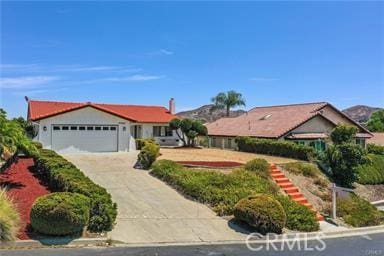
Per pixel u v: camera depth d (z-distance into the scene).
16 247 12.08
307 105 43.00
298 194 21.80
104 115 34.22
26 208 14.99
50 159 20.44
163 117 47.06
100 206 13.94
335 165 27.73
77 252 11.91
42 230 12.70
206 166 24.45
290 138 36.75
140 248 12.75
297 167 25.59
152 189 19.95
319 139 35.78
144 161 24.31
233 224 16.08
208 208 17.73
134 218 15.66
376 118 75.00
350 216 19.70
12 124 19.25
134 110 47.75
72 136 33.03
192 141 43.97
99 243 12.95
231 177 20.64
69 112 32.91
